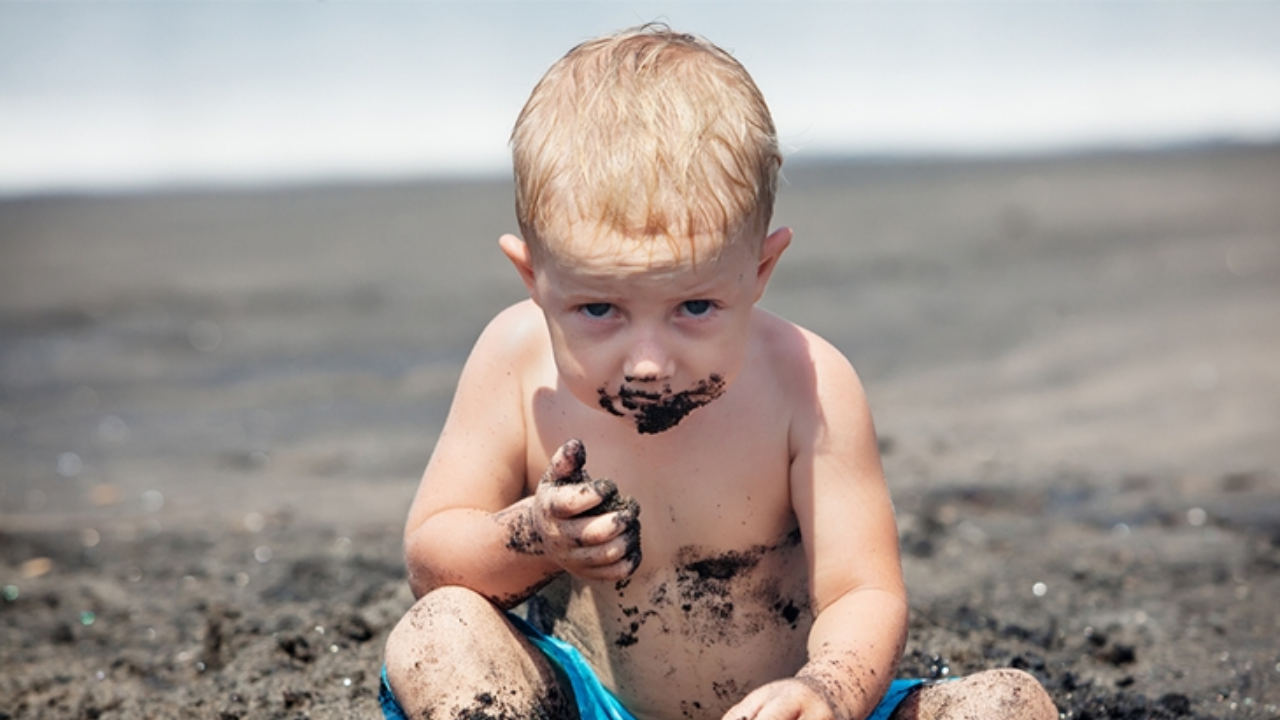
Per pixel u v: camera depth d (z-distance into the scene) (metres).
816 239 12.02
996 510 4.72
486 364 2.25
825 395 2.14
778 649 2.22
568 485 1.84
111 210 14.87
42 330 8.77
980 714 1.99
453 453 2.23
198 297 9.72
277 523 4.82
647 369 1.76
